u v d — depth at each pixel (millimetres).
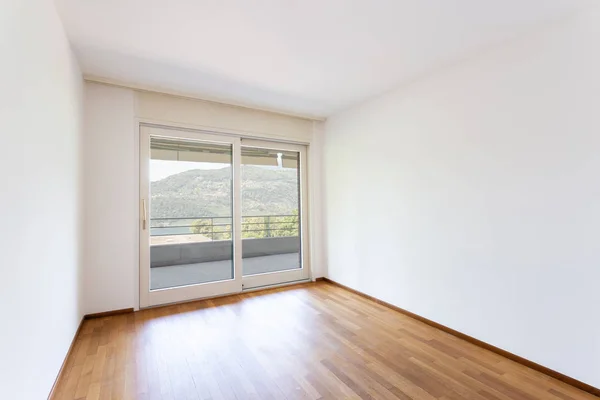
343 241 4156
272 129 4180
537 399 1826
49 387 1777
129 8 1971
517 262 2275
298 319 3064
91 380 2008
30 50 1472
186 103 3594
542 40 2154
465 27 2195
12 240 1260
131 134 3285
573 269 1988
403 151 3248
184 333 2734
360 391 1897
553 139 2084
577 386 1949
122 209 3223
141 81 3148
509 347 2311
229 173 3943
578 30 1979
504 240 2354
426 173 2992
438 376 2066
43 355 1662
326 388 1931
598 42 1895
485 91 2498
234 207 3924
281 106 3953
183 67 2840
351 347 2479
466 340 2607
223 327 2867
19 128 1336
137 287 3297
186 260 3678
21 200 1358
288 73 2977
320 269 4562
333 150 4340
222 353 2377
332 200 4375
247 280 4020
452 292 2732
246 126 3975
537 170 2166
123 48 2488
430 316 2930
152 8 1975
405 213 3213
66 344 2221
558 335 2051
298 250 4535
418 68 2850
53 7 1892
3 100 1171
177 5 1946
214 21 2129
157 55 2613
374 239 3625
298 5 1956
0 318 1144
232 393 1884
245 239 4098
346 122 4090
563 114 2039
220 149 3902
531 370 2150
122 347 2461
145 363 2225
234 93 3486
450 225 2758
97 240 3094
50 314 1802
